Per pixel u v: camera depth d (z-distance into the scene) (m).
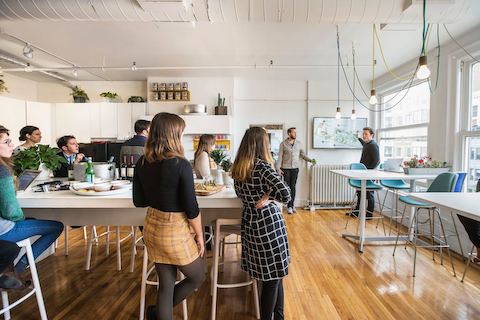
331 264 2.86
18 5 2.07
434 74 3.80
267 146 1.63
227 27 3.16
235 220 1.90
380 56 4.12
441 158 3.68
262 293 1.63
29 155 2.03
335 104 5.65
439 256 3.07
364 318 1.96
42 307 1.77
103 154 3.33
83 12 2.15
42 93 5.74
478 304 2.13
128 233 3.90
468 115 3.40
